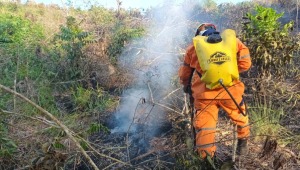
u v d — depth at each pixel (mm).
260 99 5117
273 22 5371
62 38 6730
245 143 4090
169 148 4320
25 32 8641
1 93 5359
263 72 5449
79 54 6602
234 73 3705
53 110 5391
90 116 5504
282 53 5387
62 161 3389
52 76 6531
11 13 10820
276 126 4527
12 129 4512
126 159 4359
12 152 4004
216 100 3855
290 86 5676
